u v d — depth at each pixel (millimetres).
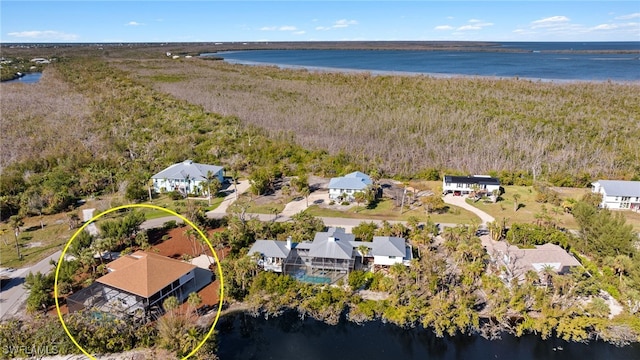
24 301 46875
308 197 75812
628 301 44938
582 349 41750
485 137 102750
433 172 85188
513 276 48125
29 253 56938
